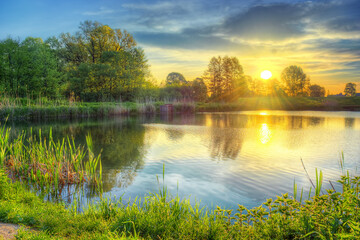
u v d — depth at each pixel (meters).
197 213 5.36
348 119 32.44
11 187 6.89
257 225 4.51
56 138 17.73
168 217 5.03
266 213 4.53
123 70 53.59
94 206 6.11
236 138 17.84
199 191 7.84
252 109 58.69
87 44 60.19
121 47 63.59
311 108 60.84
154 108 44.78
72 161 10.03
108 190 7.89
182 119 33.19
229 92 66.69
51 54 51.53
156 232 4.59
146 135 19.39
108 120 31.92
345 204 4.05
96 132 21.02
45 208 5.82
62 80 51.53
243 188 8.12
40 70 44.22
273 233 4.23
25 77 42.91
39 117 33.12
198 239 4.38
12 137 17.77
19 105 34.34
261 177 9.21
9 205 5.33
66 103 41.00
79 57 60.34
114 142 16.41
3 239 3.87
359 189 4.82
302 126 24.89
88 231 4.63
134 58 59.75
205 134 19.75
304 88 99.00
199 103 56.62
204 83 67.31
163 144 15.70
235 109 57.75
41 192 7.61
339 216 3.84
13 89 41.88
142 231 4.66
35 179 8.45
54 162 9.16
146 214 5.18
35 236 3.97
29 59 43.56
